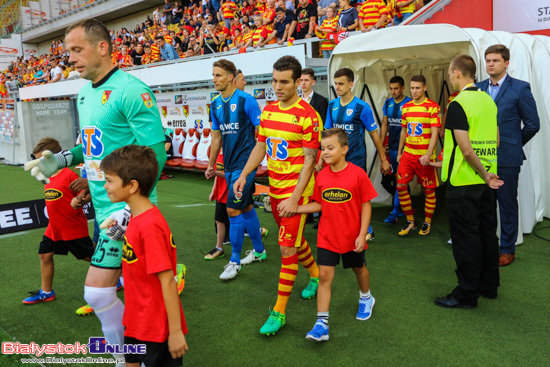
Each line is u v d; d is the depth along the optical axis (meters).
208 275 3.88
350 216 2.64
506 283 3.49
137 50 14.68
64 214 3.25
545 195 5.10
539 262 3.89
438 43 4.25
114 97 2.32
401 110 5.18
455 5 6.64
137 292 1.91
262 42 8.96
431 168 4.68
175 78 9.26
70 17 25.56
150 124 2.33
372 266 3.95
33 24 30.23
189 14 16.86
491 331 2.77
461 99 2.98
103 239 2.17
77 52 2.31
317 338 2.59
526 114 3.72
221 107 3.69
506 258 3.87
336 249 2.67
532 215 4.62
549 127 4.92
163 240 1.86
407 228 4.81
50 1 30.23
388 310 3.10
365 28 7.16
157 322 1.89
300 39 8.28
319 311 2.68
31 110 12.66
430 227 5.02
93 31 2.31
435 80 6.66
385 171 4.48
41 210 5.66
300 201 2.88
